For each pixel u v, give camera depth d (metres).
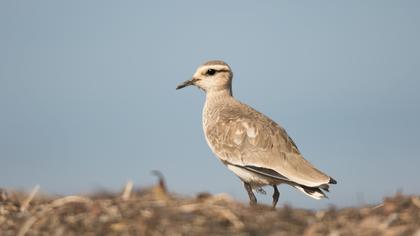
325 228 11.91
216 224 11.98
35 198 15.34
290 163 17.00
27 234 12.18
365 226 11.80
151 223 12.04
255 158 17.53
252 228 11.86
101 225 12.14
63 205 13.38
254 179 17.83
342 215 12.96
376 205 13.94
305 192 16.70
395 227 11.61
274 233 11.73
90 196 14.99
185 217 12.23
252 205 13.80
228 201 13.37
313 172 16.58
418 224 11.73
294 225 12.22
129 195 14.39
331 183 16.12
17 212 13.84
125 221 12.20
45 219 12.67
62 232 12.04
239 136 18.16
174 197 14.12
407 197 13.50
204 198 13.70
